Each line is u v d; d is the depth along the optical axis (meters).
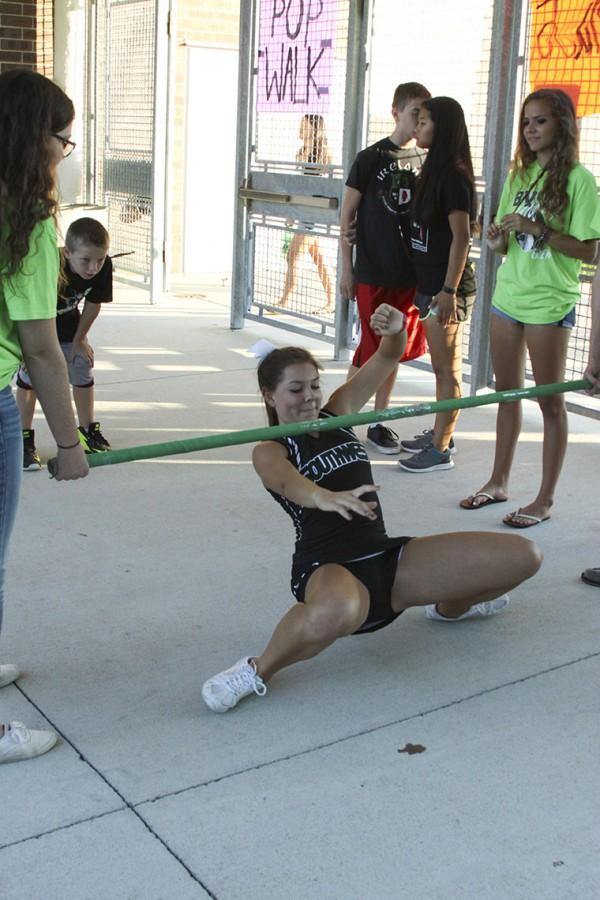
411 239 4.86
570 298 4.05
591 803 2.47
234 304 8.05
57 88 2.18
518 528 4.22
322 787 2.50
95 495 4.47
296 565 2.93
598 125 5.42
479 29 6.04
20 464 2.39
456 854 2.27
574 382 3.49
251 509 4.37
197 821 2.36
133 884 2.15
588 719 2.84
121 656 3.10
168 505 4.38
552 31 5.57
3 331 2.25
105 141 9.77
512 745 2.70
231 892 2.13
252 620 3.35
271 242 7.77
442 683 3.01
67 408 2.39
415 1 6.39
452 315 4.68
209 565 3.77
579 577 3.77
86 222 4.55
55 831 2.31
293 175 7.31
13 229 2.13
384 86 6.69
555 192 3.91
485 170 5.93
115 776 2.52
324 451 2.94
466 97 6.21
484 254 6.02
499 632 3.34
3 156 2.12
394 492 4.66
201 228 10.60
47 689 2.91
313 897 2.12
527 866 2.24
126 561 3.79
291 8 7.15
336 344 7.15
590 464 5.09
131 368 6.71
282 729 2.74
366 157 5.07
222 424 5.54
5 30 9.31
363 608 2.81
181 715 2.80
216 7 10.08
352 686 2.98
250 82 7.67
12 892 2.12
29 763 2.56
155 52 8.34
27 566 3.71
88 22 9.73
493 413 6.03
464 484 4.78
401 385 6.61
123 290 9.68
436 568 2.93
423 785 2.52
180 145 10.27
